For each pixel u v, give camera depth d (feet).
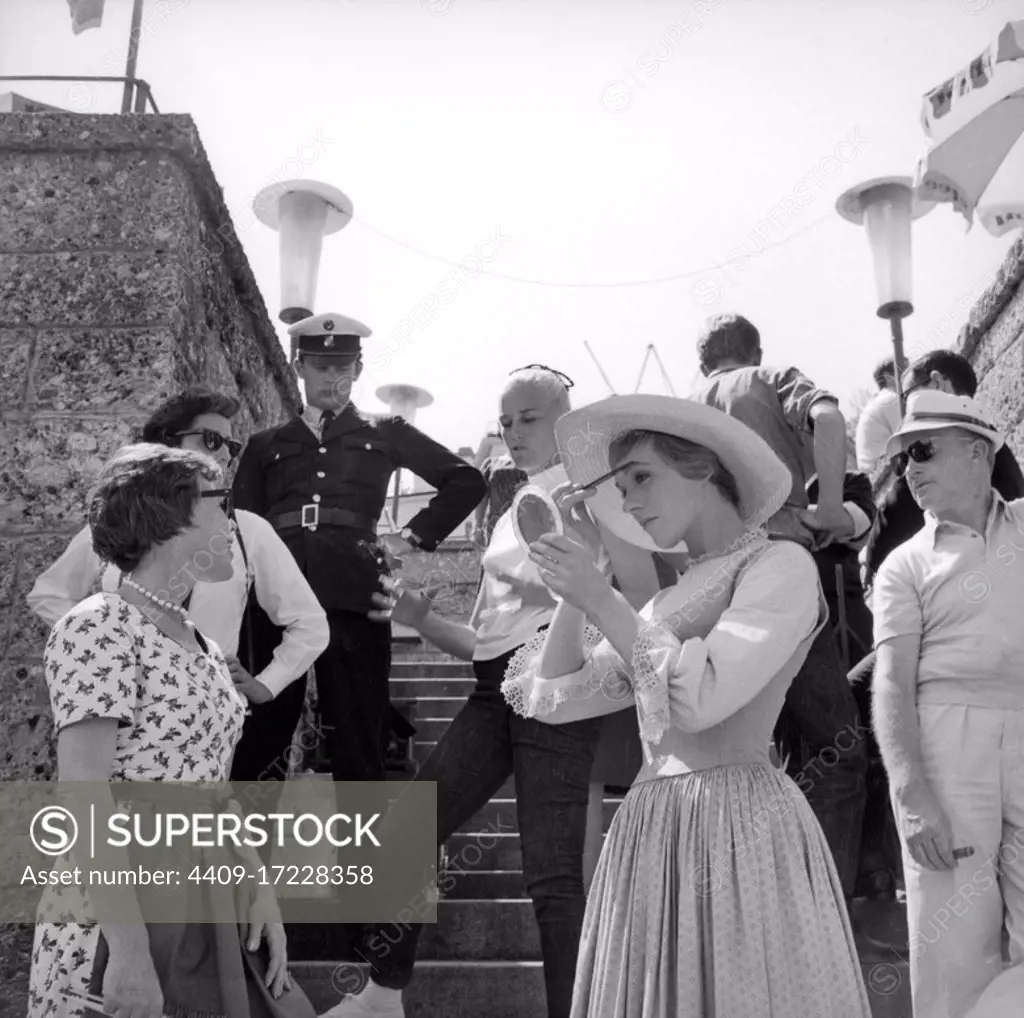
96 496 9.53
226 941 8.99
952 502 11.68
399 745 18.16
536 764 11.96
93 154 16.88
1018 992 10.35
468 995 13.61
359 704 14.40
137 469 9.51
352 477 15.07
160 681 9.15
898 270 20.03
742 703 8.00
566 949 11.37
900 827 11.02
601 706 9.50
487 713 12.64
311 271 19.19
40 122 16.81
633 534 10.06
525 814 11.89
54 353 16.17
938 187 17.31
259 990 9.50
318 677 14.52
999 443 11.85
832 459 14.02
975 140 16.85
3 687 15.01
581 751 12.00
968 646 11.18
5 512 15.65
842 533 14.46
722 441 8.73
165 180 16.81
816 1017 7.72
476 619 13.57
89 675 8.82
